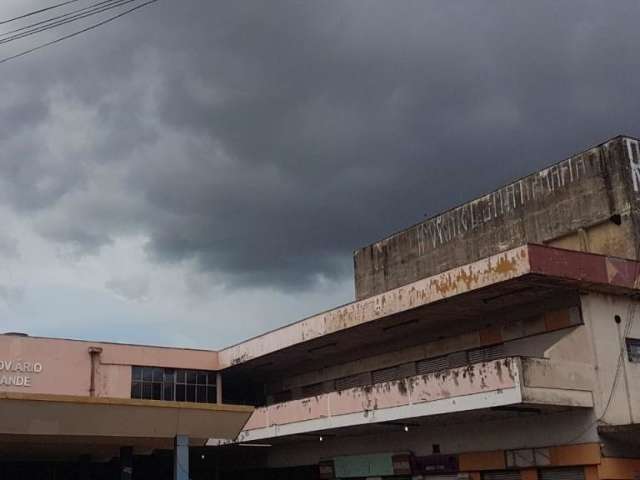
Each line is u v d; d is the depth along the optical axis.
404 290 22.17
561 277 18.59
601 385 18.48
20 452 21.06
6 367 27.52
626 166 21.45
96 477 25.09
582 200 22.53
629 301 19.98
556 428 18.98
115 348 29.72
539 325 20.44
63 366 28.59
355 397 22.75
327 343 26.22
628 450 18.34
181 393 30.44
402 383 21.05
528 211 24.34
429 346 24.11
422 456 22.86
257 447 30.00
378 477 24.31
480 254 25.89
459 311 21.91
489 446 20.78
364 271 31.19
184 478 17.72
